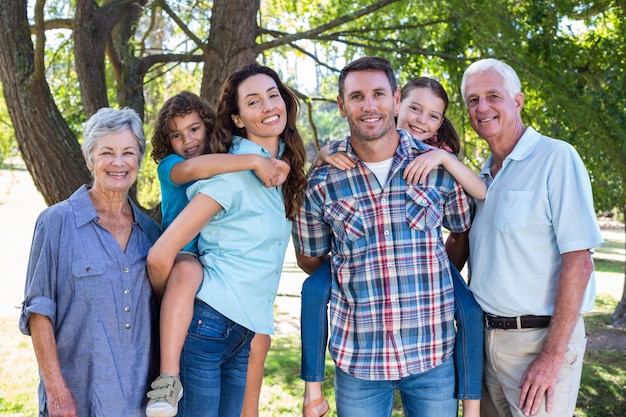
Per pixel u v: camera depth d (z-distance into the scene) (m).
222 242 2.80
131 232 2.69
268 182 2.74
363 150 2.97
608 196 7.08
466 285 3.10
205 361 2.70
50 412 2.40
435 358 2.95
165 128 3.21
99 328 2.50
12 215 27.25
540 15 6.42
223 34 5.89
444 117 3.69
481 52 6.36
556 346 2.78
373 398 3.02
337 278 3.04
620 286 14.87
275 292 2.98
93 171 2.61
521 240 2.90
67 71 7.66
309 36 6.41
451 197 3.05
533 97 6.98
